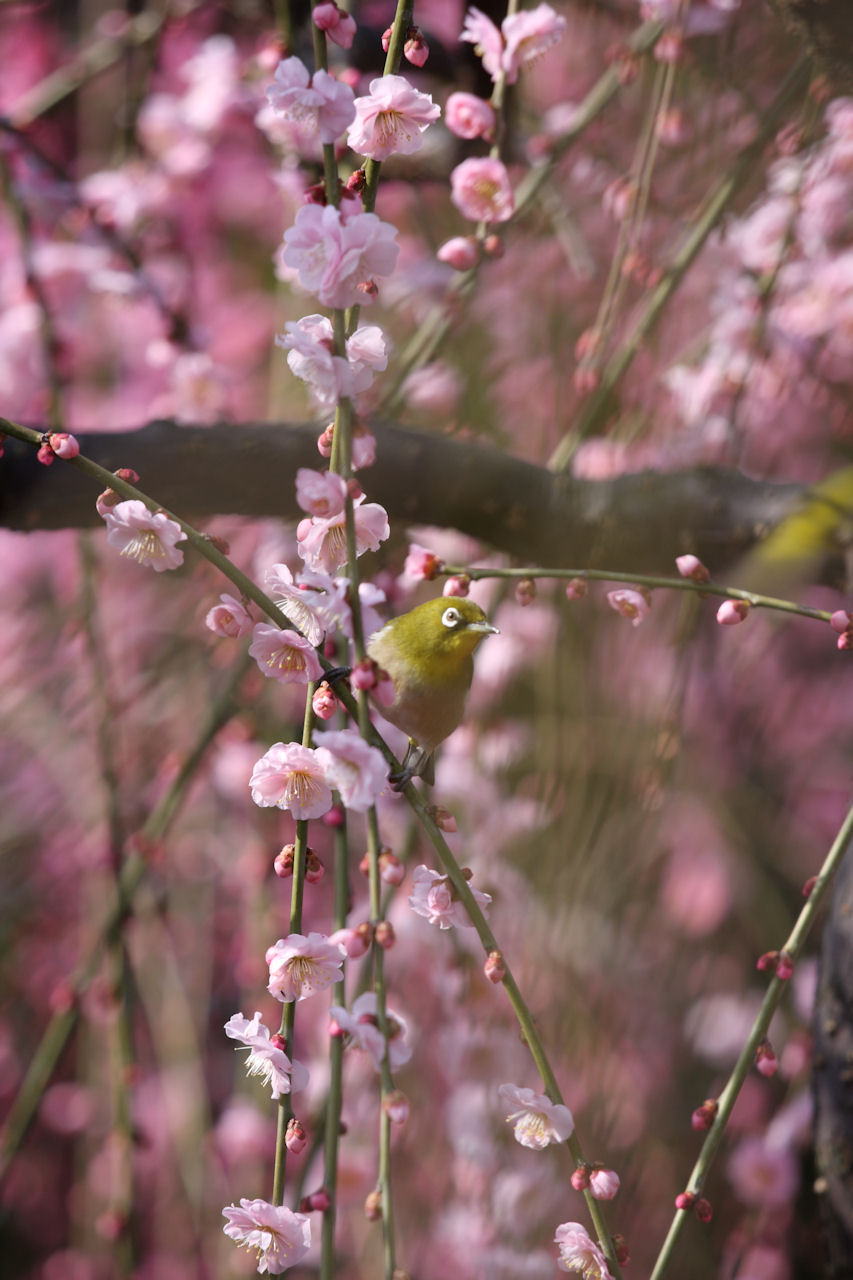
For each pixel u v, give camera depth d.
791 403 2.40
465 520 1.71
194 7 2.31
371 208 1.54
